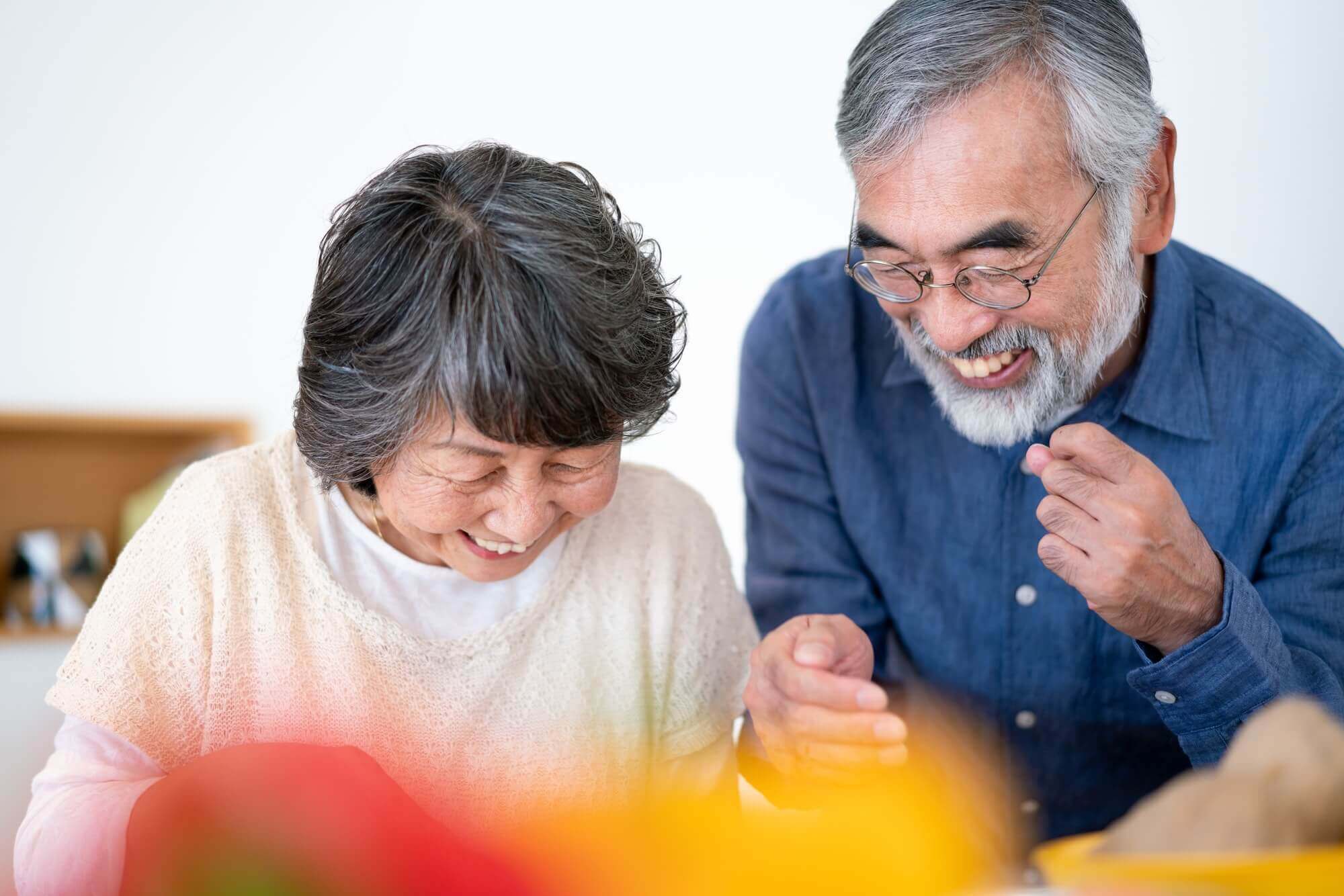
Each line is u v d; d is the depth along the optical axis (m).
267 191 2.75
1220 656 0.97
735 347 2.84
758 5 2.78
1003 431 1.11
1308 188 2.58
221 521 0.99
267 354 2.75
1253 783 0.51
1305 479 1.14
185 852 0.77
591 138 2.79
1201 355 1.18
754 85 2.79
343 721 0.98
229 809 0.78
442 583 1.02
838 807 0.98
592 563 1.09
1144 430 1.19
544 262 0.80
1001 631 1.25
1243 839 0.49
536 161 0.86
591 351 0.81
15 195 2.69
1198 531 0.97
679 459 2.86
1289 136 2.58
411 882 0.78
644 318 0.86
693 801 1.05
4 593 2.62
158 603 0.97
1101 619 1.21
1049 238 0.98
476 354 0.78
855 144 1.01
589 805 1.04
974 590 1.25
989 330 1.02
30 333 2.70
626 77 2.79
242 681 0.98
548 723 1.04
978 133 0.96
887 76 0.98
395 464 0.86
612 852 0.94
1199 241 2.62
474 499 0.86
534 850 0.95
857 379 1.31
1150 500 0.94
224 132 2.74
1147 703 1.22
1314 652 1.11
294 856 0.77
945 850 1.20
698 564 1.14
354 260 0.83
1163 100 2.59
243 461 1.03
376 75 2.76
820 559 1.32
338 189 2.76
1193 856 0.49
